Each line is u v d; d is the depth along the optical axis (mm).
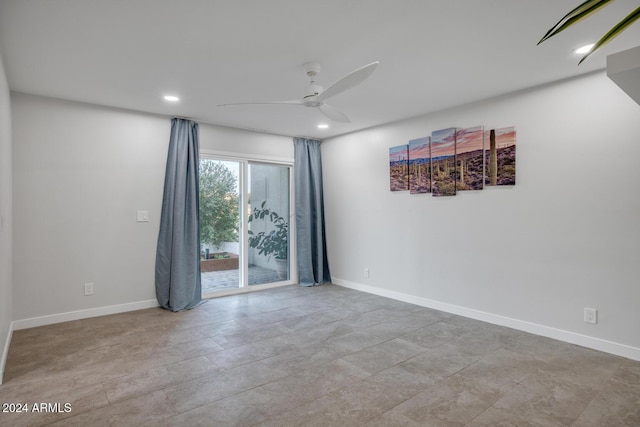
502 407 2242
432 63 2945
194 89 3521
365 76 2432
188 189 4535
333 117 3359
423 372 2713
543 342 3289
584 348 3154
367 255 5219
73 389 2457
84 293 3961
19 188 3598
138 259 4293
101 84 3373
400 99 3836
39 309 3707
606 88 3064
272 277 5598
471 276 4000
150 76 3186
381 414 2168
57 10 2146
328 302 4680
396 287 4820
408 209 4641
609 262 3057
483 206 3881
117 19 2260
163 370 2744
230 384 2535
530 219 3523
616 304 3021
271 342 3312
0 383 2512
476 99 3850
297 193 5656
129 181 4219
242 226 5219
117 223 4152
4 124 2814
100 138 4039
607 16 2227
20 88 3467
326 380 2590
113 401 2311
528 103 3521
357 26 2371
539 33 2463
